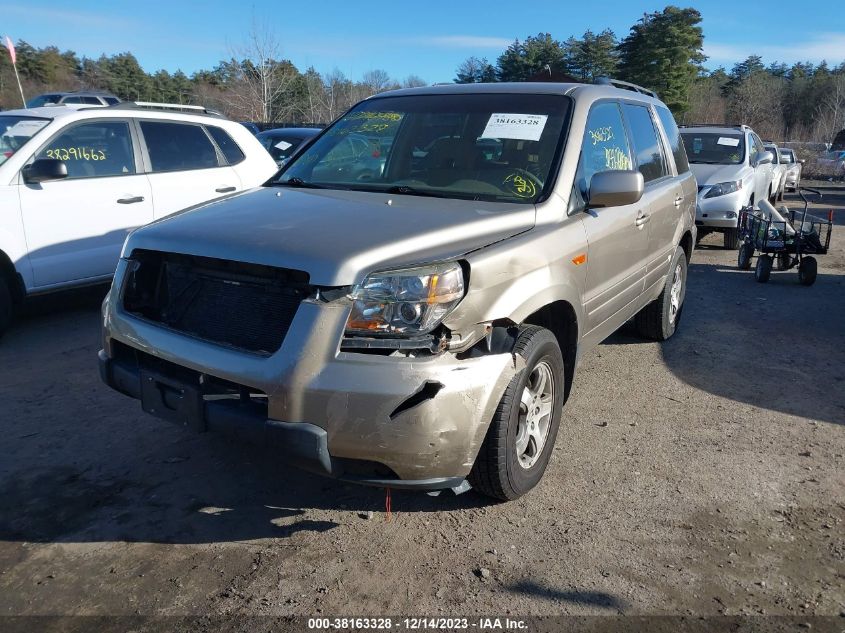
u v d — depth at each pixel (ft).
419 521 11.12
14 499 11.51
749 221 31.37
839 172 105.40
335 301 9.21
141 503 11.48
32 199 19.74
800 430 14.73
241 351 9.71
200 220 11.25
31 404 15.29
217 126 25.25
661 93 167.53
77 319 21.86
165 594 9.32
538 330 11.26
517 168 12.96
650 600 9.36
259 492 11.89
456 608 9.16
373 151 14.37
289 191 13.19
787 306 25.32
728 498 11.93
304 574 9.78
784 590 9.61
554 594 9.45
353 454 9.23
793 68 260.42
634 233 15.21
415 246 9.89
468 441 9.64
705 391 16.81
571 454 13.46
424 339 9.34
